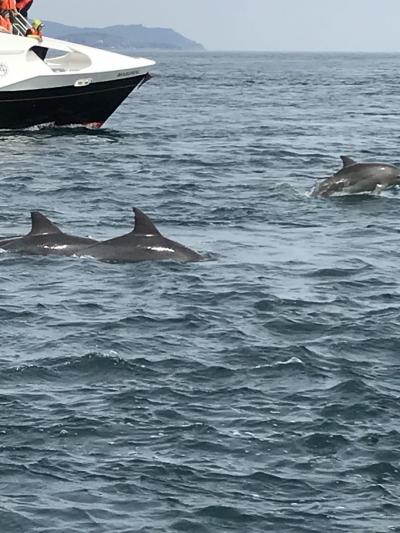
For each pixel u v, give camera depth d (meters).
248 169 36.75
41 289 20.09
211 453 13.48
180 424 14.21
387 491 12.66
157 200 30.22
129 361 16.27
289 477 12.95
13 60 44.62
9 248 22.47
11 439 13.73
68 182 33.44
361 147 43.97
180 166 37.34
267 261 22.66
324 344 17.30
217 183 33.44
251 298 19.70
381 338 17.58
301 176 35.19
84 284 20.41
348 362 16.45
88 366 16.12
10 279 20.69
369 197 30.42
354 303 19.64
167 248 22.33
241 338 17.48
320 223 27.02
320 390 15.37
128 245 22.30
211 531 11.85
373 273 21.84
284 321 18.41
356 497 12.53
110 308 19.02
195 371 16.02
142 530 11.80
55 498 12.38
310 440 13.80
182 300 19.53
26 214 27.92
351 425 14.23
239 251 23.56
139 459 13.28
